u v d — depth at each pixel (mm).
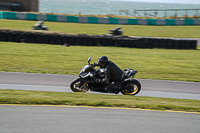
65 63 50281
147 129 18219
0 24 101562
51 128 17562
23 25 104000
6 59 50656
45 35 73625
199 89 36125
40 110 21172
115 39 75750
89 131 17344
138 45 75750
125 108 22953
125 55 62594
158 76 43344
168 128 18625
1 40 73000
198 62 57938
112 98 26578
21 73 40125
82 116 20203
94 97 26547
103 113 21188
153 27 124688
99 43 75688
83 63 51000
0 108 21188
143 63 54219
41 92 28250
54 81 36312
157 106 23812
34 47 67000
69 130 17359
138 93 32406
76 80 30266
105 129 17812
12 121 18484
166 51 72438
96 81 30062
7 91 27828
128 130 17844
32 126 17766
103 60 29703
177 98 30859
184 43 77562
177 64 54875
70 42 74125
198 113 22672
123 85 30844
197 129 18734
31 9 185500
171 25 133875
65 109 21750
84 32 97875
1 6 174875
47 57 55375
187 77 43562
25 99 23781
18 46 66938
